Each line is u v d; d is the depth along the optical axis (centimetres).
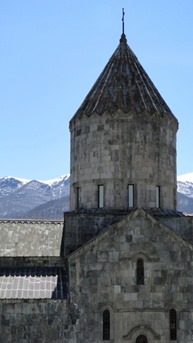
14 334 3027
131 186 3497
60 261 3341
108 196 3484
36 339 3034
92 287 3109
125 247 3148
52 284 3158
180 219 3391
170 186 3619
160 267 3145
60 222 3684
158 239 3169
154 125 3575
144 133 3544
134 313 3098
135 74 3791
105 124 3556
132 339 3077
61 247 3428
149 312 3105
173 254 3161
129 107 3553
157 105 3672
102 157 3538
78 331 3064
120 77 3750
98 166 3541
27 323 3041
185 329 3109
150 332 3086
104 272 3125
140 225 3172
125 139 3519
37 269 3300
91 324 3077
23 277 3203
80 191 3616
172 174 3656
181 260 3161
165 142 3622
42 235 3541
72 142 3772
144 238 3161
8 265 3319
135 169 3497
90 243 3144
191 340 3105
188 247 3173
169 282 3138
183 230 3378
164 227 3175
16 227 3600
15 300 3023
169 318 3116
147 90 3728
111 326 3084
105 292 3108
